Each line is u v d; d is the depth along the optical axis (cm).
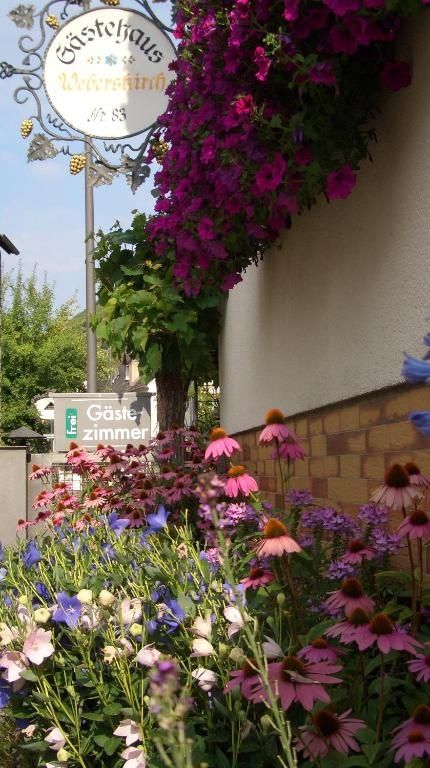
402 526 221
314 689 174
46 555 381
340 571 243
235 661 218
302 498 300
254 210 346
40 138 612
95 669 254
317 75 259
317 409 385
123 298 677
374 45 275
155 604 262
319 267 377
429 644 196
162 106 611
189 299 681
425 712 170
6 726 300
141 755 215
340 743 173
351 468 335
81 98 610
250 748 203
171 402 752
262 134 293
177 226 404
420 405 262
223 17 300
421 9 242
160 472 636
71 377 3019
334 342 355
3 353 2923
